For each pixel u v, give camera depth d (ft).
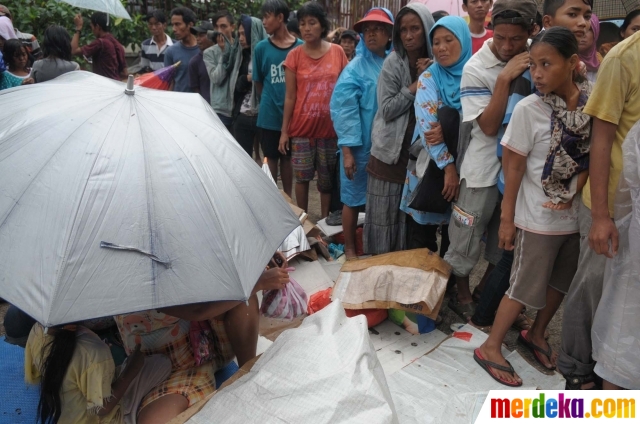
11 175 5.56
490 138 9.18
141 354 7.14
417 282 9.36
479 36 13.55
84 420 6.79
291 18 18.34
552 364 9.20
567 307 7.95
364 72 12.17
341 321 6.97
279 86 15.38
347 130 12.07
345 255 13.01
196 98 7.43
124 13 16.28
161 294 5.19
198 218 5.61
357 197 12.55
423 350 9.47
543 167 7.93
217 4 27.22
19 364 8.87
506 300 8.57
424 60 10.69
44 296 4.89
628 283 6.82
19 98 6.63
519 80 8.67
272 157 16.16
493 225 10.14
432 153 9.77
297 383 6.04
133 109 6.19
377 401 5.77
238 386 6.28
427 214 10.75
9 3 21.58
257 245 6.11
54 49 14.56
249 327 7.84
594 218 6.96
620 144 6.93
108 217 5.27
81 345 6.44
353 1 24.95
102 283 5.05
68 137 5.72
